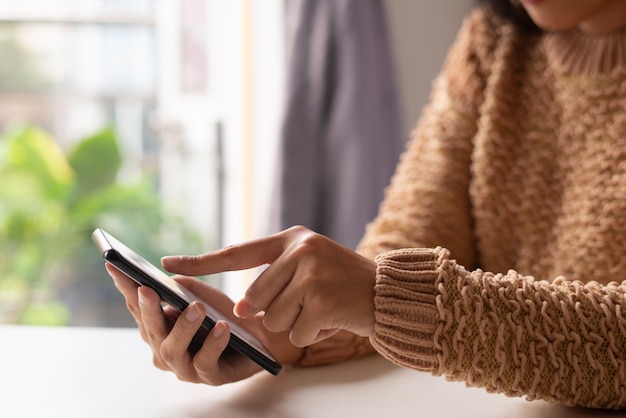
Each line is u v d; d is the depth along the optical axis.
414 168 0.97
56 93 2.59
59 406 0.64
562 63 0.91
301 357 0.76
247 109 2.11
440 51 1.92
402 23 1.92
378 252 0.87
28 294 2.74
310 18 1.79
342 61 1.79
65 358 0.78
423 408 0.63
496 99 0.93
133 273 0.59
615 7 0.88
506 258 0.92
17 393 0.67
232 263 0.64
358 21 1.79
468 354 0.60
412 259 0.63
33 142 2.63
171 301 0.61
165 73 2.49
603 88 0.87
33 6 2.52
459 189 0.95
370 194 1.78
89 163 2.63
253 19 2.09
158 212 2.62
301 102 1.78
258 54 2.09
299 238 0.62
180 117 2.48
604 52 0.88
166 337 0.65
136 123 2.58
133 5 2.49
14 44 2.54
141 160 2.61
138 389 0.68
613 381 0.61
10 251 2.74
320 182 1.79
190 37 2.43
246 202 2.12
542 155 0.91
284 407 0.63
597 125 0.88
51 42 2.54
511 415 0.62
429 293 0.60
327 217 1.80
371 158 1.78
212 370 0.64
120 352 0.80
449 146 0.96
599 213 0.86
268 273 0.60
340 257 0.61
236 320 0.74
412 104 1.93
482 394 0.67
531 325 0.61
